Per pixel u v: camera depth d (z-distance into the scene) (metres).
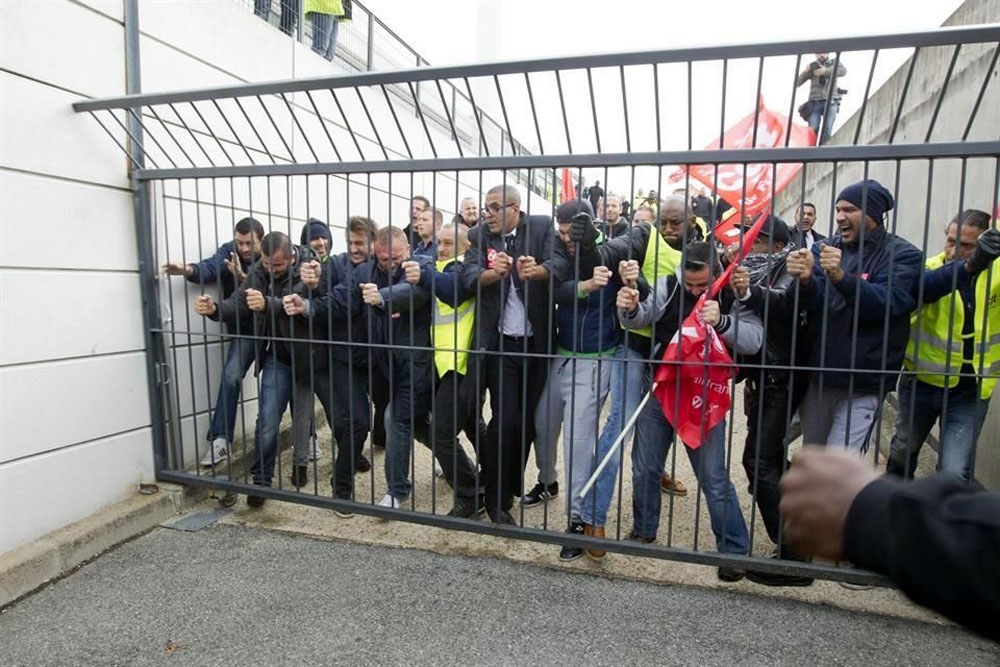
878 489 0.67
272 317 3.47
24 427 2.97
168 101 3.14
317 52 6.26
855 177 6.64
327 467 4.47
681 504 3.84
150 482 3.69
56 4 3.10
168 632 2.53
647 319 2.94
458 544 3.28
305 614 2.65
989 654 2.39
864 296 2.63
